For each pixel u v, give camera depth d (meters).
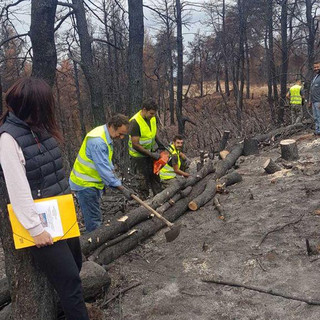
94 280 3.32
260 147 9.59
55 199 2.29
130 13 10.32
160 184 6.00
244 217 4.75
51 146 2.32
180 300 3.29
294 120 11.67
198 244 4.26
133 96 10.53
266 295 3.19
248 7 21.34
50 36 5.58
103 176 3.86
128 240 4.31
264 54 32.75
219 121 17.44
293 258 3.64
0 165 2.19
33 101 2.14
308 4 17.14
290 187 5.51
